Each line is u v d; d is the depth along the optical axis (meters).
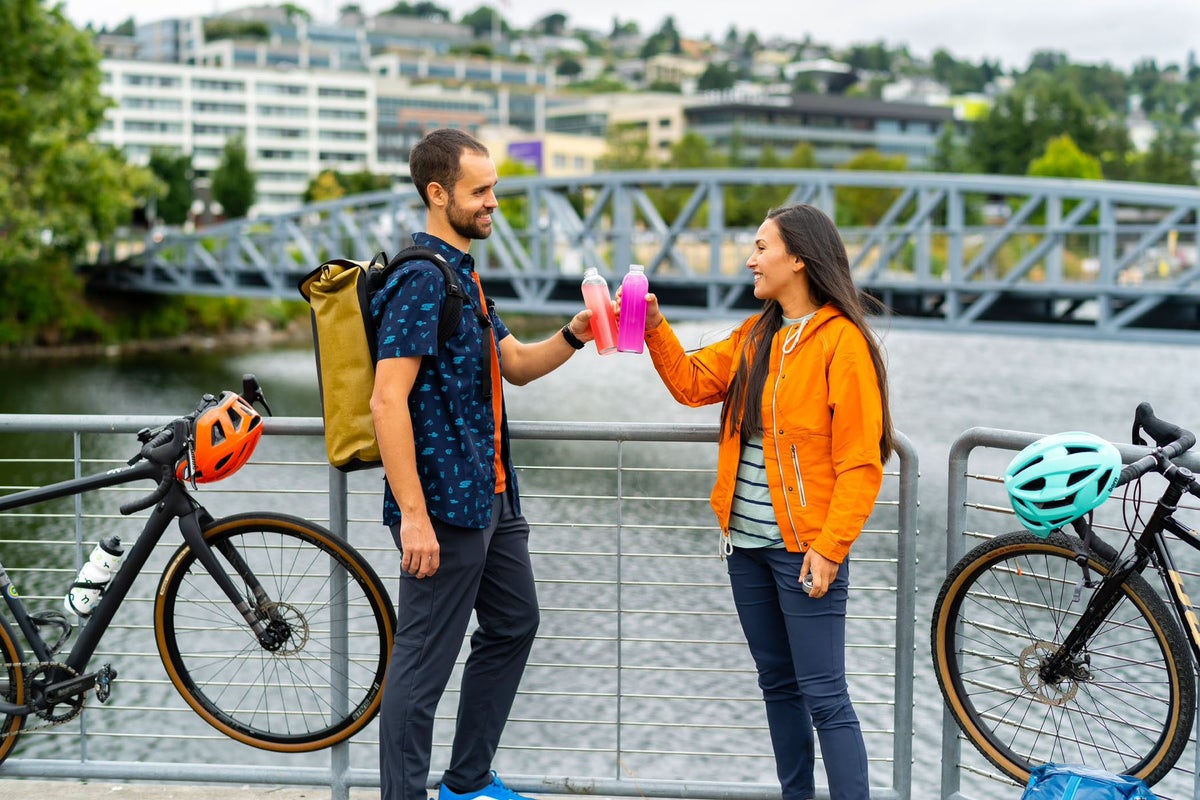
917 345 39.81
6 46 37.66
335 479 3.10
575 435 3.10
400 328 2.64
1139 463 2.71
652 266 28.19
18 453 16.73
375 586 3.03
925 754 7.54
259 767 3.23
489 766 3.14
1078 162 82.44
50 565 6.26
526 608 3.02
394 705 2.86
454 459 2.75
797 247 2.75
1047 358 35.84
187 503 3.01
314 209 40.44
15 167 38.16
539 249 30.06
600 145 131.50
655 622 8.35
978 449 20.89
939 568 10.33
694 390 3.00
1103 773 2.74
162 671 7.78
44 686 3.06
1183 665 2.72
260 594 3.06
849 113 142.50
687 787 3.20
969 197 77.31
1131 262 21.22
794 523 2.77
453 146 2.75
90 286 44.91
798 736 3.02
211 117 122.56
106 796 3.36
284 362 39.62
